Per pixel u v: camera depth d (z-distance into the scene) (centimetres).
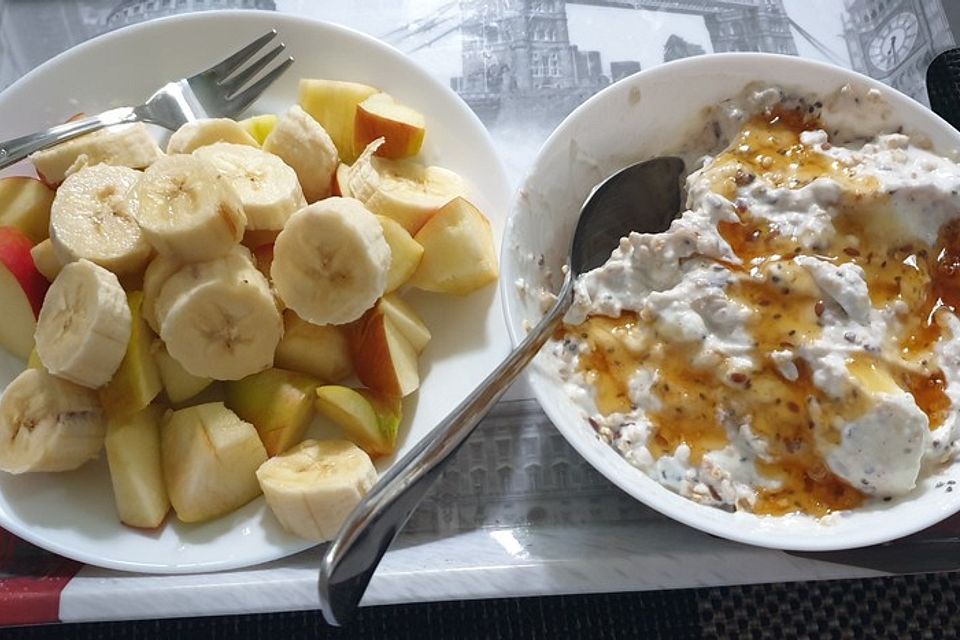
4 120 33
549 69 37
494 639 27
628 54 37
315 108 34
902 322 27
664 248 28
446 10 38
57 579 27
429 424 30
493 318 31
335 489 27
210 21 35
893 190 28
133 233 30
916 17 37
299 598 26
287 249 29
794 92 30
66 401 28
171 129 34
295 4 38
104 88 34
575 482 29
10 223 31
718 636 27
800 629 28
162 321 29
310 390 29
